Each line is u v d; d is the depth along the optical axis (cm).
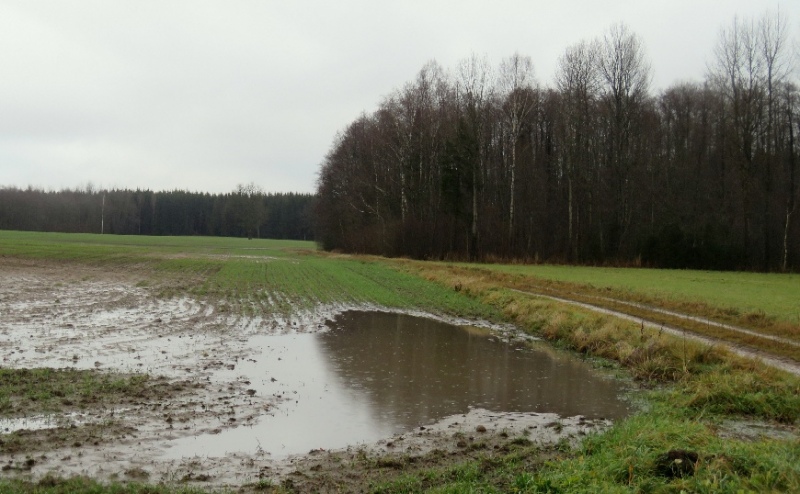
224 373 1372
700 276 4134
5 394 1091
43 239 8944
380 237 6719
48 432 923
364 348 1766
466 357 1681
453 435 998
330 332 2027
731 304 2433
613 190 5778
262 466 834
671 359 1488
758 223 5453
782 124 5681
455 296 3080
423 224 6278
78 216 15638
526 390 1327
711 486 640
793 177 5488
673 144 6312
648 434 832
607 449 830
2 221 14700
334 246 8206
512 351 1791
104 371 1324
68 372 1288
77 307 2334
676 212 5622
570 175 5662
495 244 5912
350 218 7625
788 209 5253
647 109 6278
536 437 995
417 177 6606
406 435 995
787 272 5072
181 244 9819
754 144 5672
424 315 2533
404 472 825
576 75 5950
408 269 4638
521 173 6075
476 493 716
